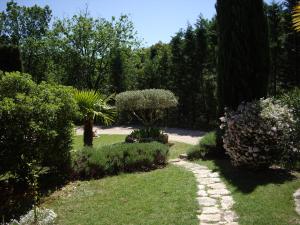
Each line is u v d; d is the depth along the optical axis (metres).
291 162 7.79
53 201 6.41
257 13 9.65
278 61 18.92
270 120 7.42
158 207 5.74
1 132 6.22
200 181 7.32
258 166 7.63
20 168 6.55
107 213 5.59
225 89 10.05
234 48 9.78
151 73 25.45
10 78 6.86
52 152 7.17
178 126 22.17
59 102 7.04
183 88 22.08
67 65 30.39
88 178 8.18
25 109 6.26
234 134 7.74
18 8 38.34
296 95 9.69
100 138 18.05
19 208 6.00
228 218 5.12
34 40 36.53
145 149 9.30
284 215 5.09
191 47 21.34
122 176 8.25
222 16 10.06
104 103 10.51
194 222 4.99
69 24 30.12
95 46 29.88
